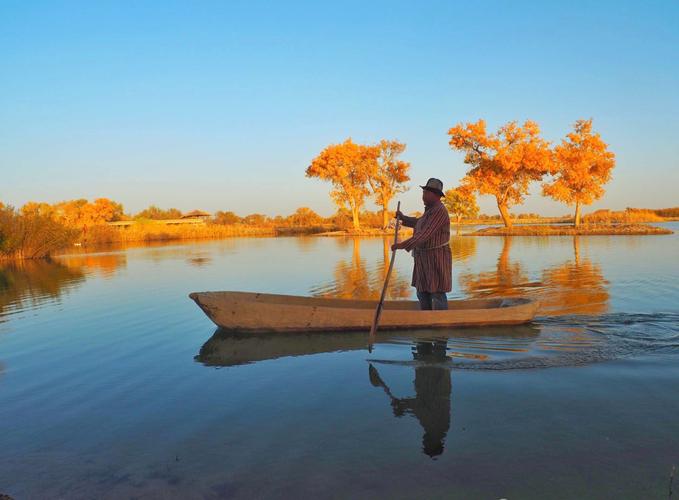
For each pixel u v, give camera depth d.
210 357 5.09
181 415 3.50
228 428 3.22
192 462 2.77
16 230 23.94
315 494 2.38
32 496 2.48
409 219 6.87
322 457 2.76
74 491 2.52
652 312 6.52
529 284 9.73
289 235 51.41
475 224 79.12
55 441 3.15
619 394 3.58
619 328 5.66
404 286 10.19
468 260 15.62
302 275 12.66
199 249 28.34
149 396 3.95
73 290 11.27
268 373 4.45
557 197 36.88
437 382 4.00
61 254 27.78
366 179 53.34
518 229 36.16
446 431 3.04
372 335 5.07
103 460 2.85
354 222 54.88
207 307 6.13
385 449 2.83
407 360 4.70
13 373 4.82
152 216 82.94
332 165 51.84
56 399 3.99
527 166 36.91
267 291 9.84
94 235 40.88
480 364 4.46
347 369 4.48
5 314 8.45
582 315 6.44
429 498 2.32
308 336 5.91
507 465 2.60
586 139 36.53
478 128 38.25
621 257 15.10
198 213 80.12
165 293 10.13
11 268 19.22
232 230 52.94
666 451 2.70
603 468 2.54
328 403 3.61
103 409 3.70
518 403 3.46
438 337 5.56
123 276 14.07
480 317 5.96
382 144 52.09
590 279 10.09
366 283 10.77
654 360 4.41
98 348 5.72
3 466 2.82
